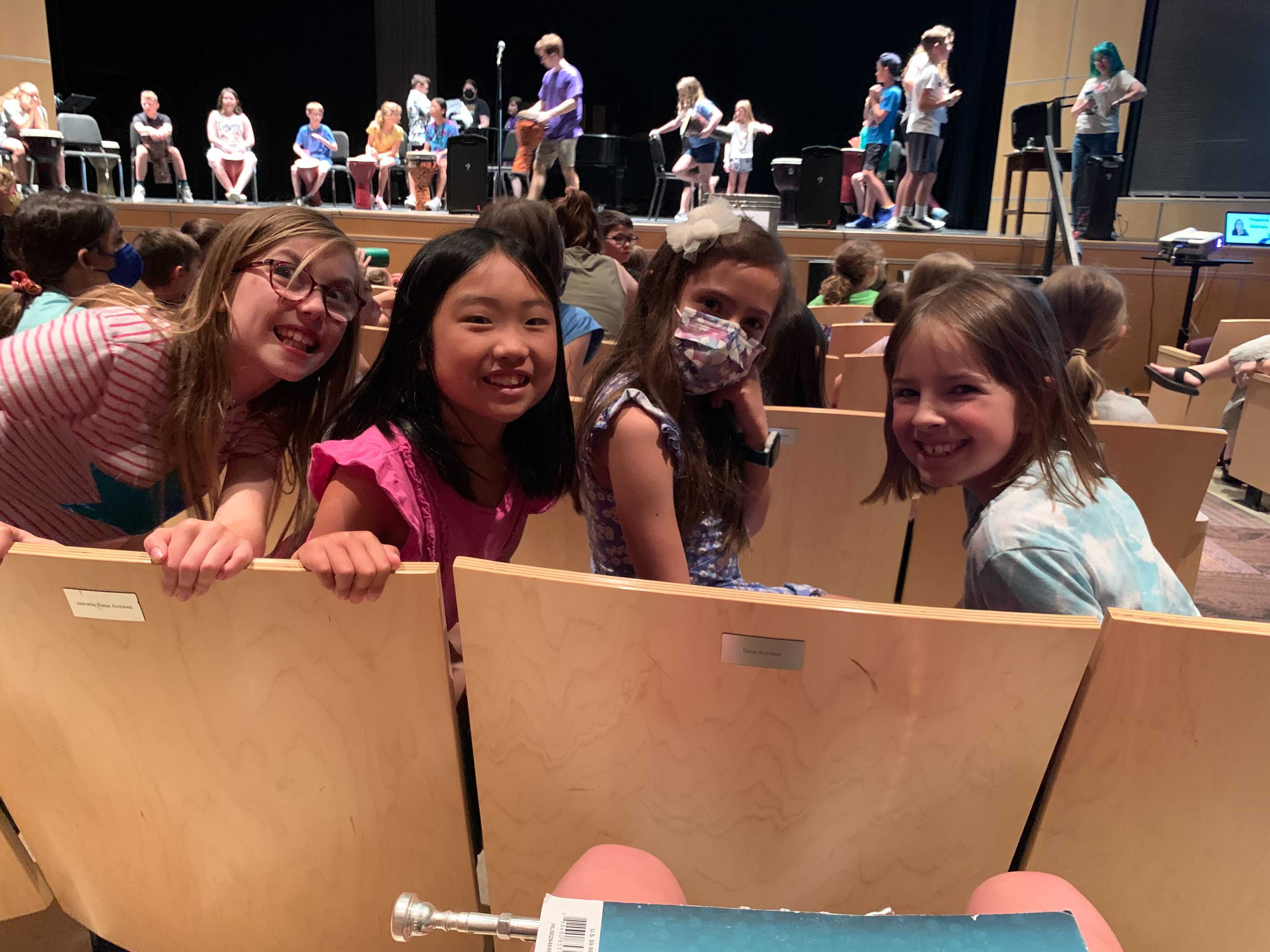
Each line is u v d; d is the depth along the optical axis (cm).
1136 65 807
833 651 81
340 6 1335
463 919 66
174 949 112
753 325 131
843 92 1404
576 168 980
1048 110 712
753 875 95
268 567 83
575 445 130
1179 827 86
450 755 93
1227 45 762
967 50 1177
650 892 77
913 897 94
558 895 77
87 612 87
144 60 1331
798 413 199
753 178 1445
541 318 110
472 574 83
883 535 212
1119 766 85
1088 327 215
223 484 128
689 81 848
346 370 129
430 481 114
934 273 269
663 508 126
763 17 1372
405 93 1102
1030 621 77
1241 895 88
